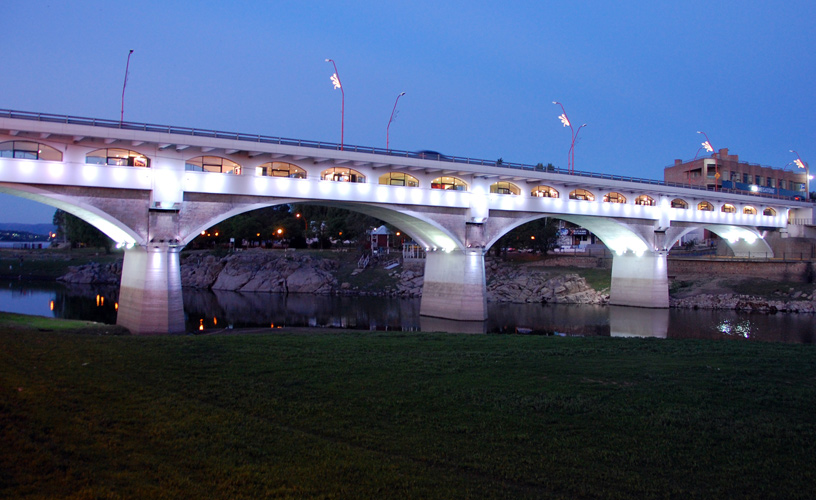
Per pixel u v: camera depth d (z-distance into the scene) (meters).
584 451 15.02
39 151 44.16
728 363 25.81
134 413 16.27
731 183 117.69
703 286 89.06
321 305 84.25
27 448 13.00
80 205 45.84
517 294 91.00
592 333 60.97
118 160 47.41
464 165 63.81
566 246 136.62
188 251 126.31
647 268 85.06
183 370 21.80
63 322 47.12
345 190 57.84
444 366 24.09
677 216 88.81
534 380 21.89
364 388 20.31
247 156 52.78
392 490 12.52
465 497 12.34
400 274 102.75
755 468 14.09
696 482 13.36
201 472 12.84
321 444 14.95
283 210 154.62
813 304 75.75
